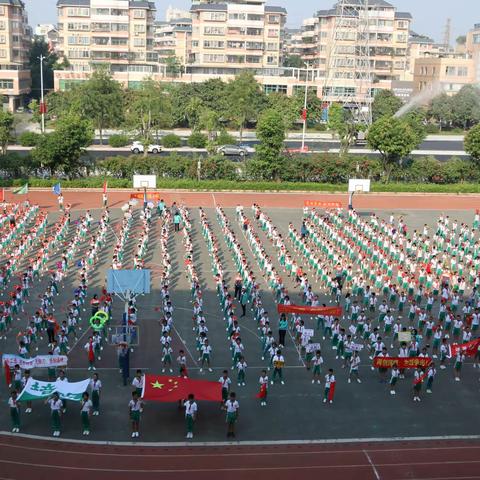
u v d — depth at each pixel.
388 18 162.00
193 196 73.88
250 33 152.50
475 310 37.72
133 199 63.22
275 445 25.73
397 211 69.88
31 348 33.50
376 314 40.56
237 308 40.12
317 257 50.53
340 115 117.81
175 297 41.94
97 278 44.84
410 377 32.44
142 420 27.23
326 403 29.31
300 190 78.25
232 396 25.92
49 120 122.12
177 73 148.25
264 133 78.19
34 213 59.97
